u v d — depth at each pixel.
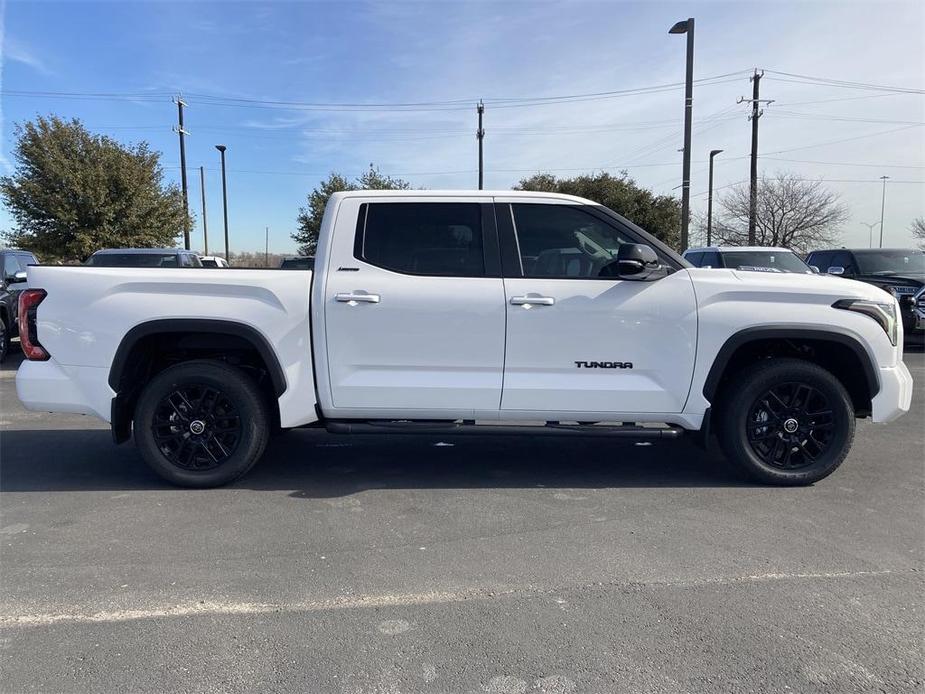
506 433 4.57
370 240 4.54
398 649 2.72
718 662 2.63
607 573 3.39
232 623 2.92
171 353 4.89
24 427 6.57
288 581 3.31
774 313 4.41
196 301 4.45
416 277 4.47
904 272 12.49
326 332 4.45
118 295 4.46
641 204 37.22
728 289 4.44
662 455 5.58
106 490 4.66
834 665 2.61
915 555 3.59
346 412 4.57
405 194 4.61
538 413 4.54
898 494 4.55
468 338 4.44
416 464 5.32
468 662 2.64
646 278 4.43
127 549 3.68
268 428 4.73
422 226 4.56
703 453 5.64
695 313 4.42
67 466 5.24
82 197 23.03
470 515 4.19
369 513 4.22
